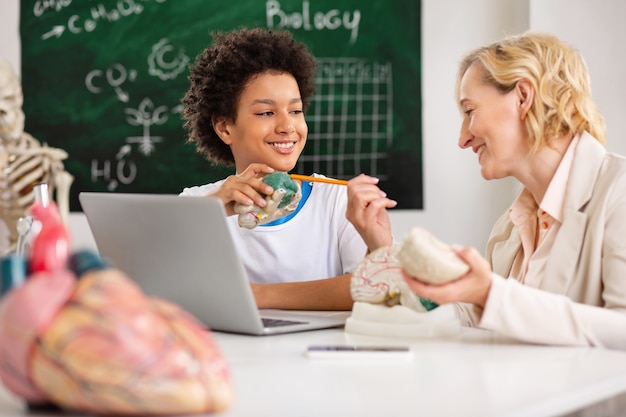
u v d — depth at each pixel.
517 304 1.34
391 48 3.86
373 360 1.22
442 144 3.87
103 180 3.82
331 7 3.84
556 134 1.66
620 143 3.49
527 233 1.78
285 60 2.30
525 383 1.06
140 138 3.82
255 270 2.23
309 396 0.98
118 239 1.60
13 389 0.89
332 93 3.85
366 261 1.51
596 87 3.50
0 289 0.91
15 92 3.34
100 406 0.84
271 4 3.83
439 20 3.85
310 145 3.84
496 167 1.71
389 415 0.89
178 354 0.85
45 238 0.91
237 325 1.51
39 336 0.84
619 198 1.55
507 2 3.80
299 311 1.91
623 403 1.15
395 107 3.86
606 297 1.51
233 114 2.29
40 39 3.80
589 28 3.51
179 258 1.51
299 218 2.25
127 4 3.81
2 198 3.32
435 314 1.44
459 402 0.95
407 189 3.87
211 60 2.39
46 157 3.39
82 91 3.81
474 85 1.70
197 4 3.82
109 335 0.83
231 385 0.90
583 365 1.18
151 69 3.82
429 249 1.29
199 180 3.83
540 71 1.65
